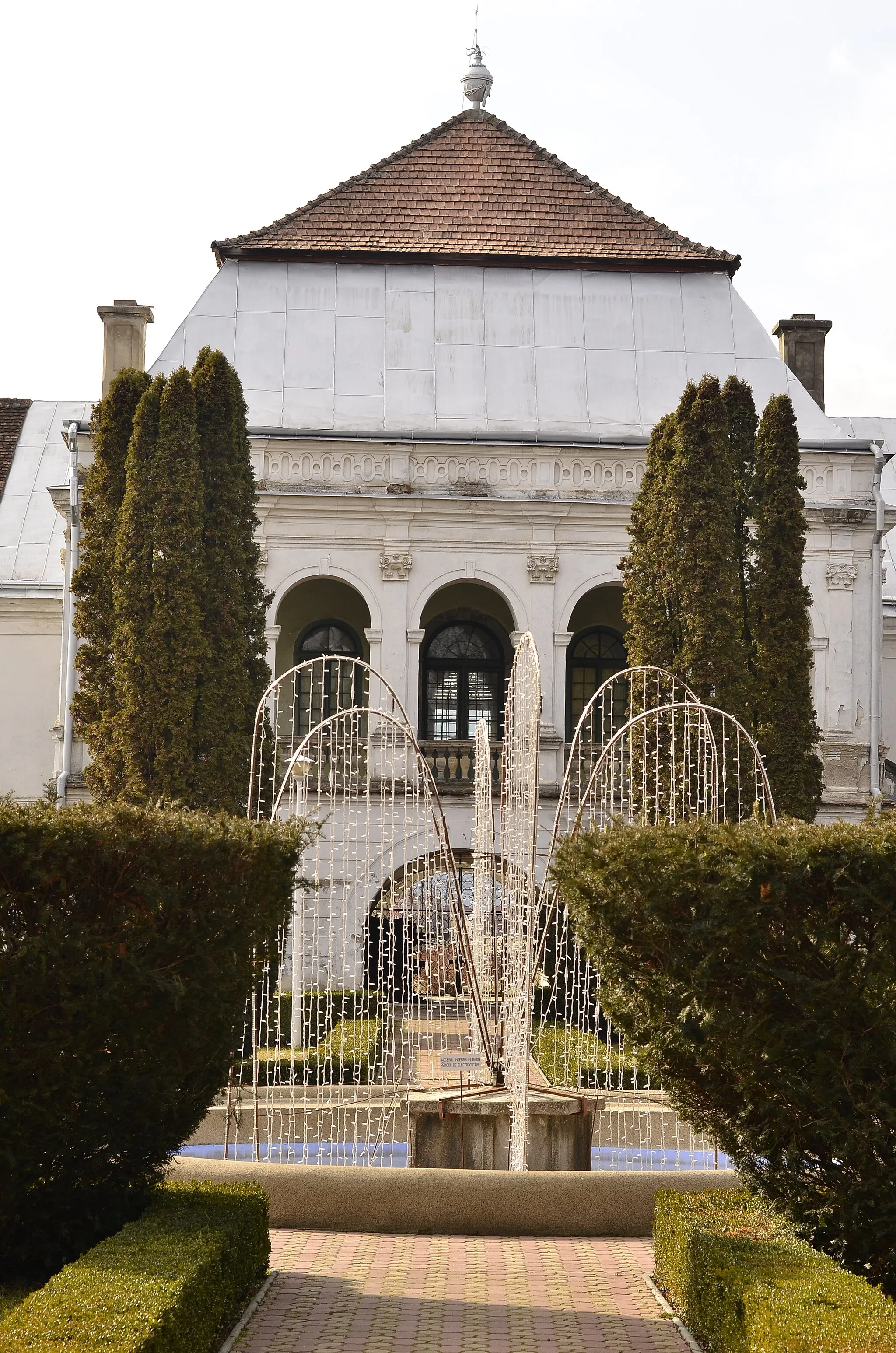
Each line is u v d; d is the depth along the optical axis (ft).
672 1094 34.30
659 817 57.41
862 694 98.12
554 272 107.04
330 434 96.22
